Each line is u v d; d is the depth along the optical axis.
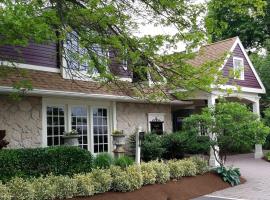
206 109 14.27
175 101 18.83
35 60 14.24
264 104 27.05
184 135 14.97
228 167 15.04
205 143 14.06
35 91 12.85
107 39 7.81
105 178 10.42
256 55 32.56
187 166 13.16
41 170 10.80
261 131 13.48
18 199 8.70
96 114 16.22
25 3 7.11
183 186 12.14
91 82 15.65
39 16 7.06
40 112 13.98
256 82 22.08
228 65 20.30
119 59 8.55
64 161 11.31
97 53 8.81
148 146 16.30
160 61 8.31
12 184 8.92
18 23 6.53
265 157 21.48
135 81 10.09
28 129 13.50
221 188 12.93
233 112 13.73
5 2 6.71
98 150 16.09
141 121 18.09
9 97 12.19
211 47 21.02
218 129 13.85
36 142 13.71
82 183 9.84
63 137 14.38
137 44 8.05
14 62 11.77
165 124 19.48
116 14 7.97
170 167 12.58
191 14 7.88
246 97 21.56
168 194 11.31
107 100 16.38
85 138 15.70
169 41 8.09
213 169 14.23
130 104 17.62
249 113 13.84
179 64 8.35
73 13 7.82
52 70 14.75
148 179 11.45
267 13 29.98
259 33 31.30
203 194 11.97
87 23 8.15
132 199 10.31
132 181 10.80
